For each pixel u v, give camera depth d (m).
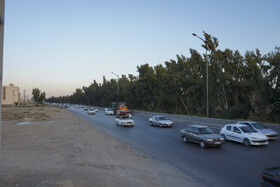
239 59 27.59
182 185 6.82
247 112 25.25
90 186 6.41
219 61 28.70
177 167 8.90
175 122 30.02
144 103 51.34
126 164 9.20
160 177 7.57
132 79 57.41
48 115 37.22
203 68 31.02
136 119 35.91
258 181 7.23
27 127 22.58
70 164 9.06
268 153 11.34
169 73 38.88
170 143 14.73
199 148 12.97
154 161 9.86
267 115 22.73
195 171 8.34
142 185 6.72
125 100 62.38
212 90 29.48
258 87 25.30
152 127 24.48
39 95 102.69
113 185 6.62
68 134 18.14
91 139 15.77
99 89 86.38
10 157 10.34
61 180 6.86
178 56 35.34
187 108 37.59
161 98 41.03
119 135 18.55
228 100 29.39
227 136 15.05
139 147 13.34
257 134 13.36
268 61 22.22
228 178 7.53
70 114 47.72
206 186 6.77
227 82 28.36
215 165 9.22
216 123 23.83
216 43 27.91
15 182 6.68
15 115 34.91
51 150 12.03
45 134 18.11
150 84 46.16
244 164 9.34
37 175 7.45
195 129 14.16
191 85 33.47
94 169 8.34
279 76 22.02
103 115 45.97
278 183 5.77
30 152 11.50
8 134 18.09
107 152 11.59
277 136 16.67
